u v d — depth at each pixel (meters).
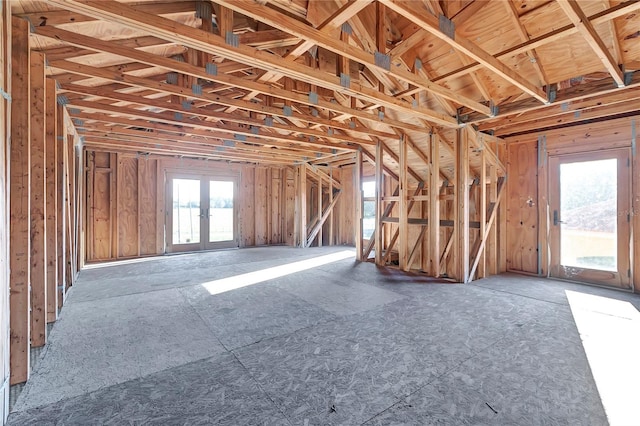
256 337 2.55
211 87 3.72
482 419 1.56
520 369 2.04
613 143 4.20
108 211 6.57
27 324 1.91
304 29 2.00
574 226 4.57
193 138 5.64
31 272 2.35
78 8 1.63
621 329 2.71
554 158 4.77
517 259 5.17
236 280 4.57
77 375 1.97
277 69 2.45
